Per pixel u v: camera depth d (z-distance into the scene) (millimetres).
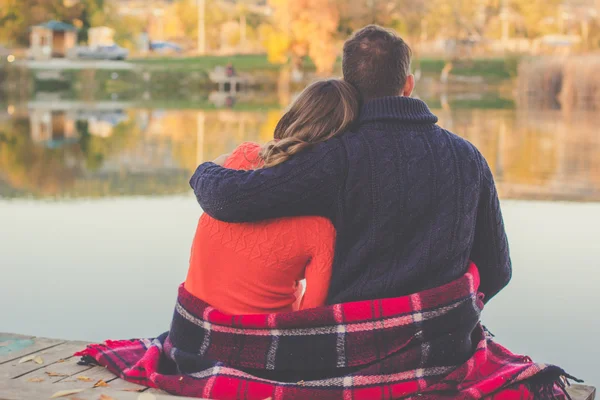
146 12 67812
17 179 9789
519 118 20672
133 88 42406
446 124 18328
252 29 65312
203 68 45531
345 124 2057
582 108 25938
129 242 5707
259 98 34938
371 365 2020
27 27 51094
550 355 3402
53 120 21031
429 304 2008
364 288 2029
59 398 2045
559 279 4633
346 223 2043
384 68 2088
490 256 2209
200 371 2115
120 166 11328
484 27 53844
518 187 8602
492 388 1979
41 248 5496
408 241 2033
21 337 2654
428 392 1995
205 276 2154
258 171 2041
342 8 47562
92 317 3918
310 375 2053
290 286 2135
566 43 54906
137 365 2238
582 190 8367
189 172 10602
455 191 2045
